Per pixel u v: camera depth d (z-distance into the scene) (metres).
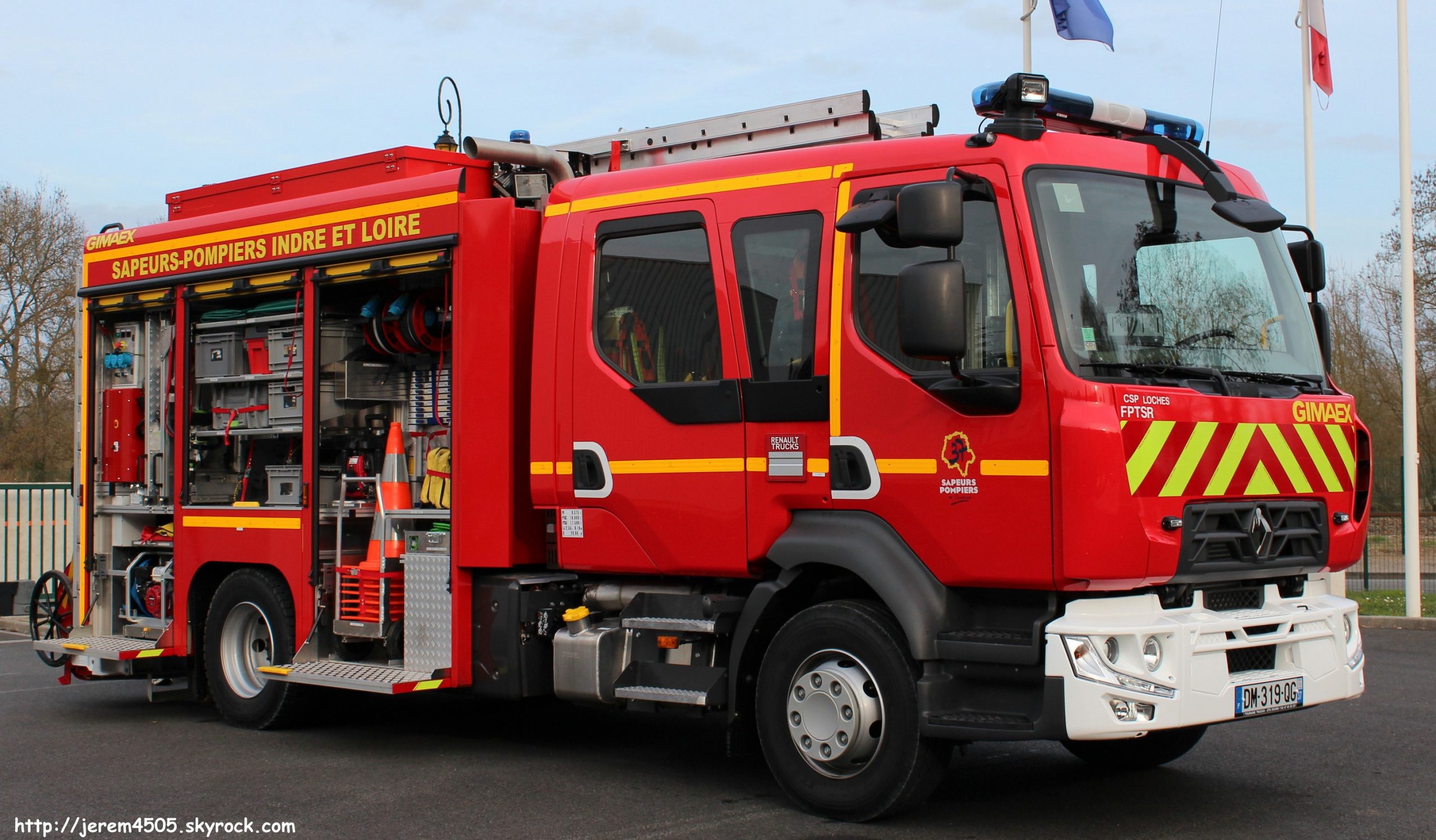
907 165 5.89
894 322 5.81
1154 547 5.24
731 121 7.52
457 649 7.30
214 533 8.87
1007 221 5.55
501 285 7.25
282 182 8.82
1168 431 5.35
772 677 6.07
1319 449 5.97
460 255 7.45
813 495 6.03
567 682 6.83
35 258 31.59
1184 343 5.85
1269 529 5.68
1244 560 5.59
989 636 5.51
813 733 5.90
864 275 5.95
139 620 9.56
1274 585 5.89
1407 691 9.47
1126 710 5.21
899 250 5.84
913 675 5.64
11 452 30.27
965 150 5.73
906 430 5.73
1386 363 26.52
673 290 6.63
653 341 6.67
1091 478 5.19
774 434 6.17
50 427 30.66
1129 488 5.22
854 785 5.76
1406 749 7.38
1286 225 6.70
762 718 6.11
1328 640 5.87
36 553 17.30
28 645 14.16
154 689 9.26
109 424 9.73
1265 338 6.25
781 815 6.00
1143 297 5.76
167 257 9.34
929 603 5.62
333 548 8.28
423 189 7.70
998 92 5.81
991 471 5.47
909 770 5.59
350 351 8.34
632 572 6.75
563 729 8.52
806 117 7.19
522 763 7.36
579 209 7.07
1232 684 5.44
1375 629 14.13
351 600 8.09
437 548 7.52
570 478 6.91
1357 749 7.38
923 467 5.67
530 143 7.70
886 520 5.83
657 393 6.58
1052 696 5.24
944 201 5.27
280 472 8.48
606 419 6.78
